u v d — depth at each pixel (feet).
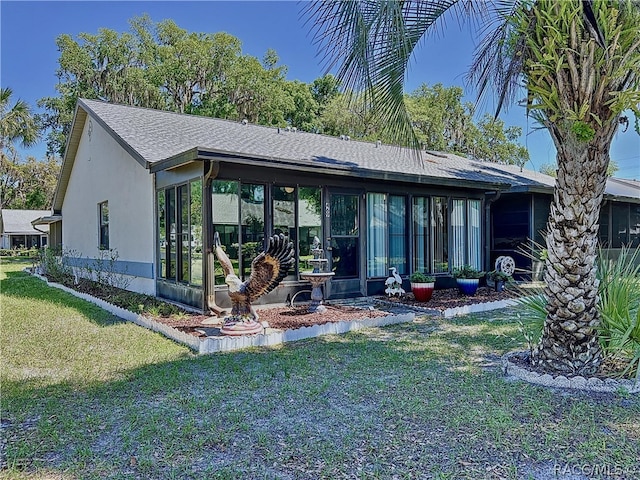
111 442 9.88
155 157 26.58
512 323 22.68
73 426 10.68
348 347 17.95
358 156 35.04
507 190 36.58
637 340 13.74
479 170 45.14
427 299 28.84
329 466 8.73
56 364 15.97
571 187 13.53
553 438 9.80
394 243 31.89
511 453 9.20
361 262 30.07
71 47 87.86
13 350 17.83
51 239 68.33
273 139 35.35
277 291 26.21
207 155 21.63
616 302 14.61
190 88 92.84
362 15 11.07
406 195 32.37
